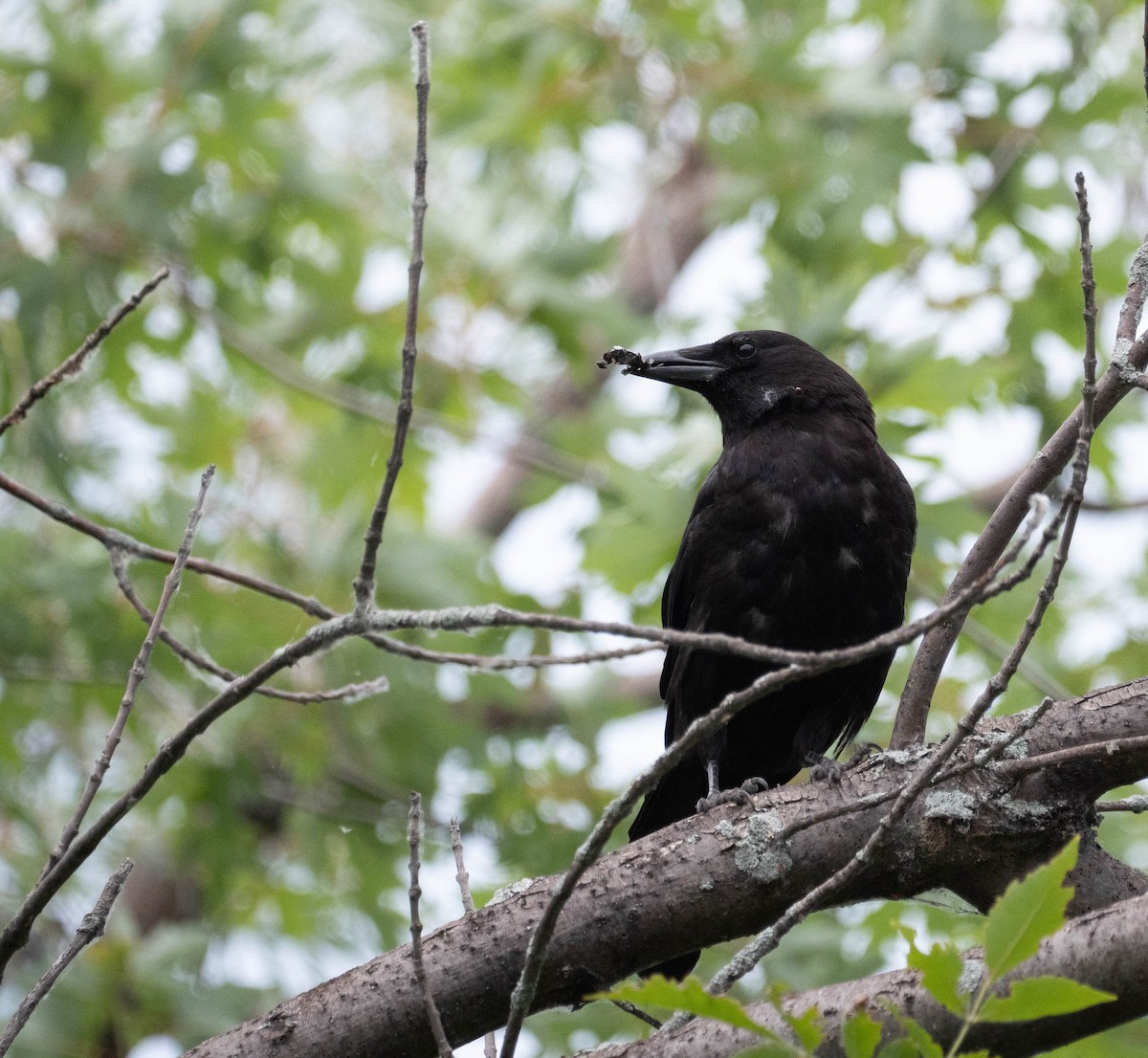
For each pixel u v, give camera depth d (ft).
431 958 16.71
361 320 44.37
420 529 43.60
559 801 43.93
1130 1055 26.17
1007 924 12.18
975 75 43.68
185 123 42.45
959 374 35.29
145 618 18.76
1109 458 44.37
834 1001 15.60
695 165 58.44
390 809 44.37
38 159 41.01
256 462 46.57
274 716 41.27
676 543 36.35
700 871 17.15
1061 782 17.42
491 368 44.29
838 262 43.55
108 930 39.78
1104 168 42.70
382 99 52.95
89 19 43.32
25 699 42.29
